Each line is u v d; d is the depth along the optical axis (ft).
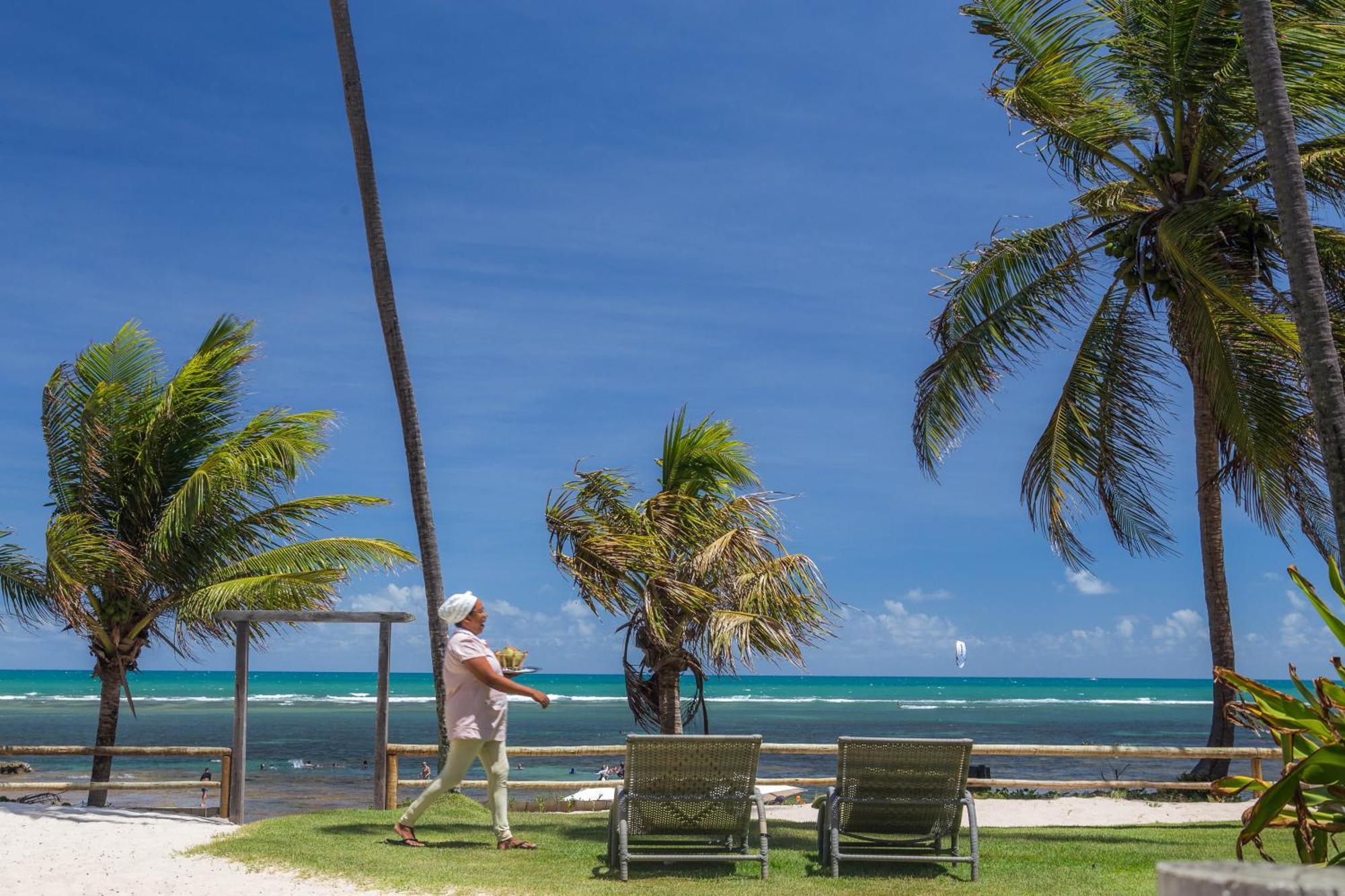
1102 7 41.96
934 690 495.82
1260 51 25.11
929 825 24.53
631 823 24.04
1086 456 46.37
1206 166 42.80
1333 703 16.46
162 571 39.01
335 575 37.78
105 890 21.58
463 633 26.20
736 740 23.27
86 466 38.55
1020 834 29.58
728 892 21.25
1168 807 37.27
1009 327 46.26
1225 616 44.34
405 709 235.20
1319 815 16.93
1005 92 41.19
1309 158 39.29
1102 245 45.37
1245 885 5.21
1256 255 41.06
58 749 33.37
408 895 21.03
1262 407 39.45
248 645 31.86
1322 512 42.50
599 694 369.09
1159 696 424.87
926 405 47.62
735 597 33.96
